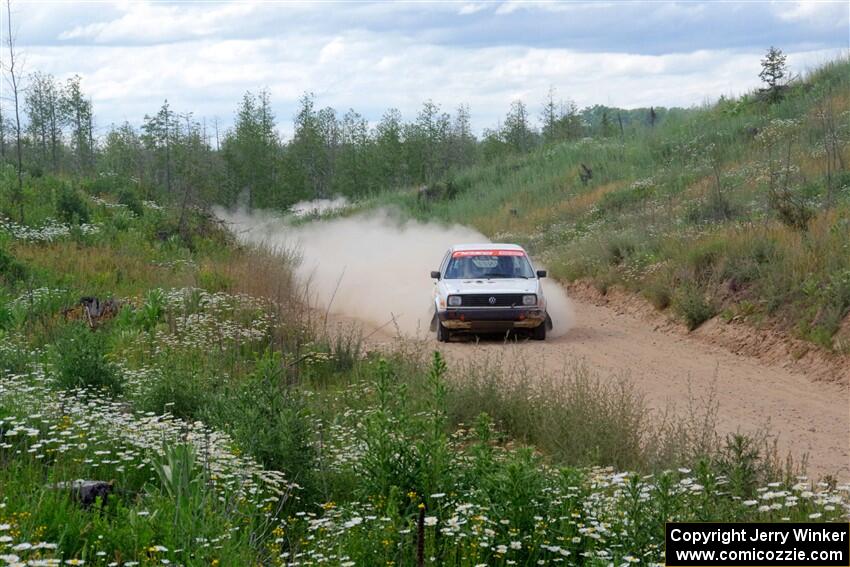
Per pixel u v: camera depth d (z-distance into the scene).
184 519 6.12
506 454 8.69
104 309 17.05
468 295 17.33
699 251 19.45
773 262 17.03
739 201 23.91
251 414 8.12
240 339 14.82
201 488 6.80
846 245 16.36
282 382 10.73
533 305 17.41
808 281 15.41
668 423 10.70
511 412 10.52
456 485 6.78
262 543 6.33
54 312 16.86
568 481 6.52
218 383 11.09
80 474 7.32
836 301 14.52
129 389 10.97
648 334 17.86
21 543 5.35
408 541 6.02
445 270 18.88
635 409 10.49
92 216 27.80
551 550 5.88
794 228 18.64
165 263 23.22
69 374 10.70
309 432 8.23
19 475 7.03
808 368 13.73
